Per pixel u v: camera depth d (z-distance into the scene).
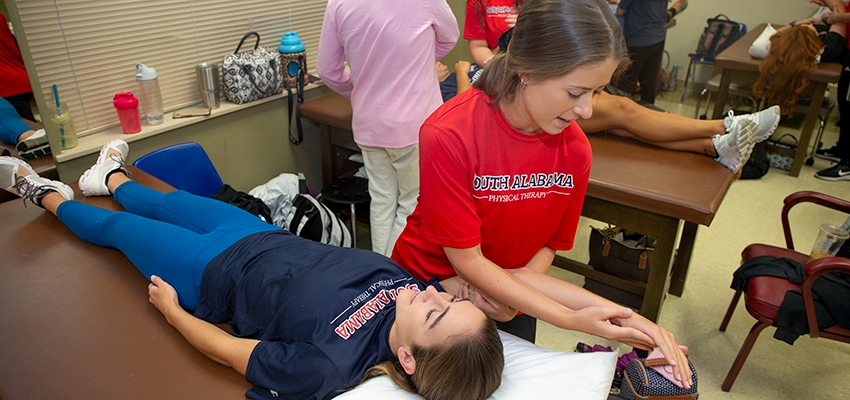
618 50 0.92
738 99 4.54
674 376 1.11
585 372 1.24
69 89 2.03
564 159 1.16
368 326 1.25
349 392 1.13
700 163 2.16
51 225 1.85
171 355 1.30
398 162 2.28
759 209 3.34
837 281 1.79
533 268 1.33
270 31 2.72
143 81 2.17
